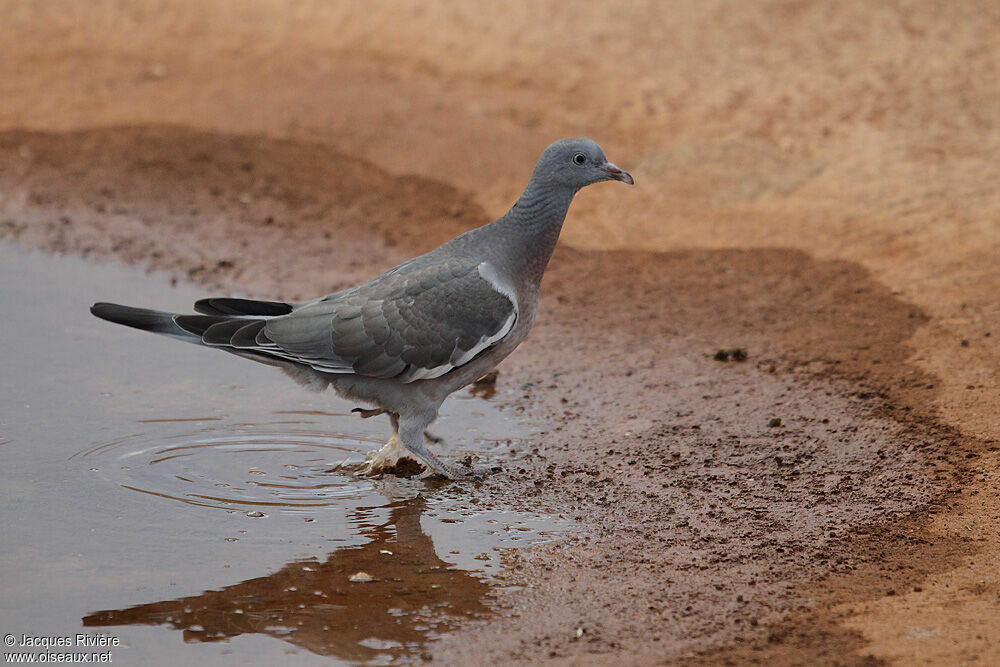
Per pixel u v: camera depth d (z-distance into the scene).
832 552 9.29
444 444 11.65
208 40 25.64
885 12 25.03
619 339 14.31
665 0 26.58
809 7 25.55
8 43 25.20
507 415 12.40
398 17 26.50
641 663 7.77
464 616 8.47
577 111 21.81
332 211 18.55
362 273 16.34
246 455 11.20
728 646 7.96
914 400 12.02
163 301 14.98
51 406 11.98
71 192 18.83
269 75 23.53
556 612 8.52
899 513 9.88
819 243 16.69
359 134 20.95
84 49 25.06
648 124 21.08
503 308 10.65
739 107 21.39
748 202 18.45
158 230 17.61
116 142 20.55
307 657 7.95
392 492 10.62
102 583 8.85
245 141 20.61
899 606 8.38
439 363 10.56
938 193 17.52
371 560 9.34
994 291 14.34
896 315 14.17
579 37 24.84
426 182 19.45
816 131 20.28
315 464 11.13
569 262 16.80
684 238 17.47
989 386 12.04
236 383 12.89
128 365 13.16
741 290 15.53
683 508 10.19
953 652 7.68
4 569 8.99
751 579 8.91
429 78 23.36
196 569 9.12
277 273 16.22
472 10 26.58
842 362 13.15
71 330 14.00
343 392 10.85
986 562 8.95
